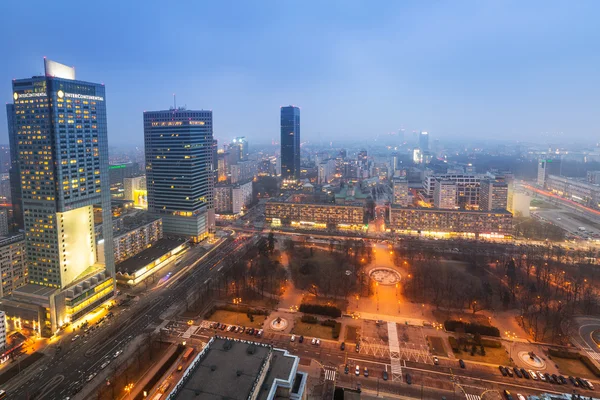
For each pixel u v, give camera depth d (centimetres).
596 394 18038
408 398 17788
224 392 12725
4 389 18388
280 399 14012
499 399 17738
